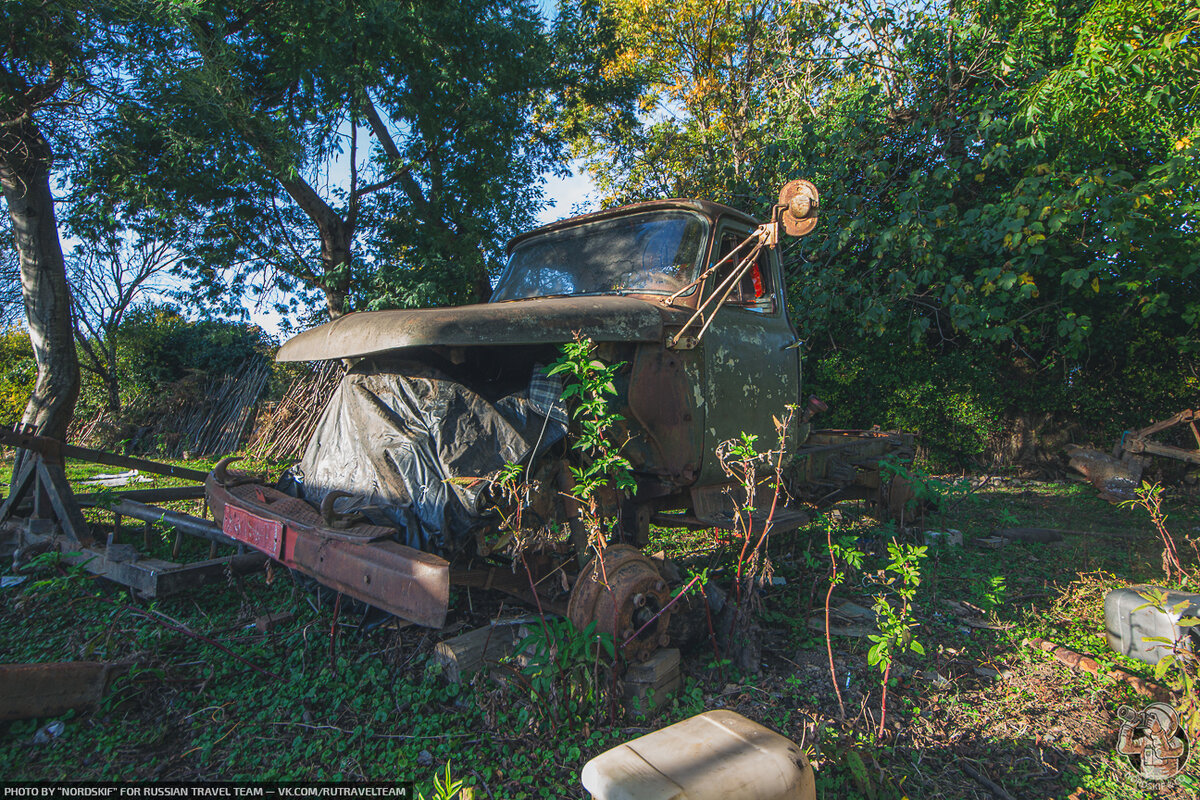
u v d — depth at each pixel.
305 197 10.80
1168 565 4.41
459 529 2.67
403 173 11.55
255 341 15.45
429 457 2.86
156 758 2.46
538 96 13.45
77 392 5.46
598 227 4.42
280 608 3.83
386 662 3.17
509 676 2.85
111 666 2.84
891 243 9.55
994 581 4.26
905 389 11.06
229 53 8.69
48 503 4.96
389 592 2.45
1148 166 8.96
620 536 3.40
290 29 9.62
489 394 3.14
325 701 2.88
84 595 4.02
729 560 4.83
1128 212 7.96
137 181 9.38
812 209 3.00
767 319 4.46
